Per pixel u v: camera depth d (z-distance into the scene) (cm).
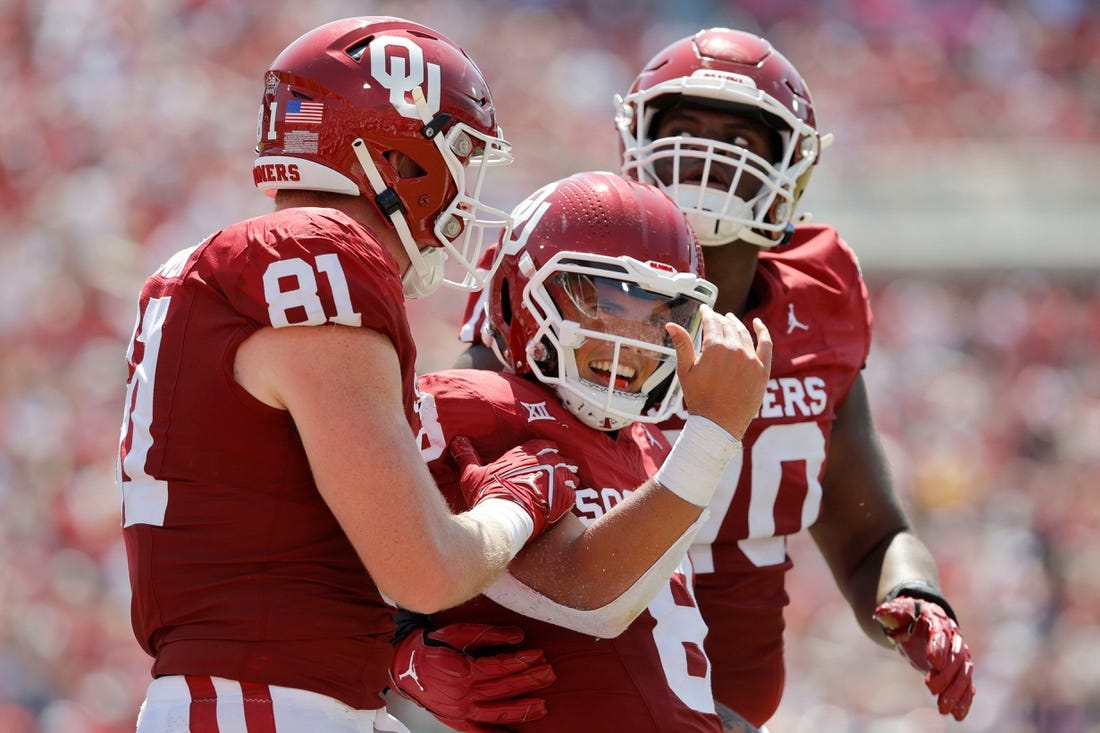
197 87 4809
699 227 1066
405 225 827
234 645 737
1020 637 3606
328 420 715
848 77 6094
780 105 1081
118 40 4834
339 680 756
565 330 856
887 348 4934
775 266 1160
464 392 872
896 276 5275
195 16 5072
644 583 809
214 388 739
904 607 1059
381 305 736
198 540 745
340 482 712
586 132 5309
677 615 889
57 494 3372
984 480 4309
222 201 4381
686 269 875
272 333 729
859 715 3244
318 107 810
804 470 1102
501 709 845
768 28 6241
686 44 1115
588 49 5731
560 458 836
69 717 2917
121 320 3900
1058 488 4306
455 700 844
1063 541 3997
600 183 889
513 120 5262
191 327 749
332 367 720
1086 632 3634
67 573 3186
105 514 3306
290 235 741
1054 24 6569
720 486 1077
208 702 733
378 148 809
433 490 736
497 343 929
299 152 812
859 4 6344
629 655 856
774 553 1106
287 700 739
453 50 847
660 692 853
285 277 728
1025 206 5541
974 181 5628
